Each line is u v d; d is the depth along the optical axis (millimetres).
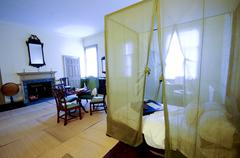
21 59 4199
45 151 1810
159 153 1602
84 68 6348
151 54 2342
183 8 1221
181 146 1353
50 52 4969
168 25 1305
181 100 1340
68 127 2506
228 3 1086
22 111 3525
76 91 3424
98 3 2994
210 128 1185
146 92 2602
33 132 2344
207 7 1128
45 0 2770
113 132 2078
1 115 3236
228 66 1165
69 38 5648
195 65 1228
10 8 3066
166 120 1368
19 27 4141
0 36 3760
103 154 1708
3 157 1712
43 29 4719
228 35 1121
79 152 1763
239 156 1106
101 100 3205
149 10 1437
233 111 1208
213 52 1166
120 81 1895
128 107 1820
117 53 1875
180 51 1272
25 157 1700
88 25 4500
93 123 2658
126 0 2887
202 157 1231
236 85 1194
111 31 1888
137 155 1669
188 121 1295
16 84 3973
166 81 1354
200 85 1228
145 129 1630
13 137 2191
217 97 1229
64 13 3477
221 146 1148
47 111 3504
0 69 3781
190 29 1213
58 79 5230
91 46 5945
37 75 4527
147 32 1595
